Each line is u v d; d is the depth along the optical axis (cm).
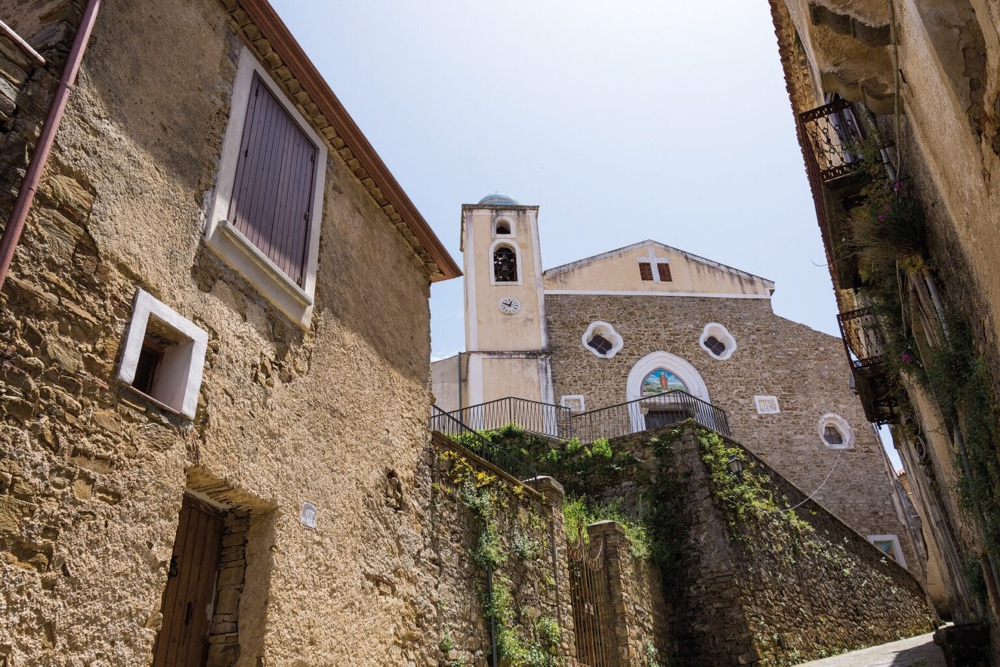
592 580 1112
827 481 2127
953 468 884
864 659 1212
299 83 671
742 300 2420
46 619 360
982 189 507
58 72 436
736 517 1415
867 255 825
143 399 443
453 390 2214
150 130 497
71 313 411
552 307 2317
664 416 2153
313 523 564
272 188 615
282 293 595
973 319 620
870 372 1136
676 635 1323
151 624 414
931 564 1994
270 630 492
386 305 764
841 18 704
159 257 480
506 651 771
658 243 2505
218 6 604
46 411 385
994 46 457
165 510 439
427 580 703
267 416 545
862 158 874
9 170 394
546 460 1625
